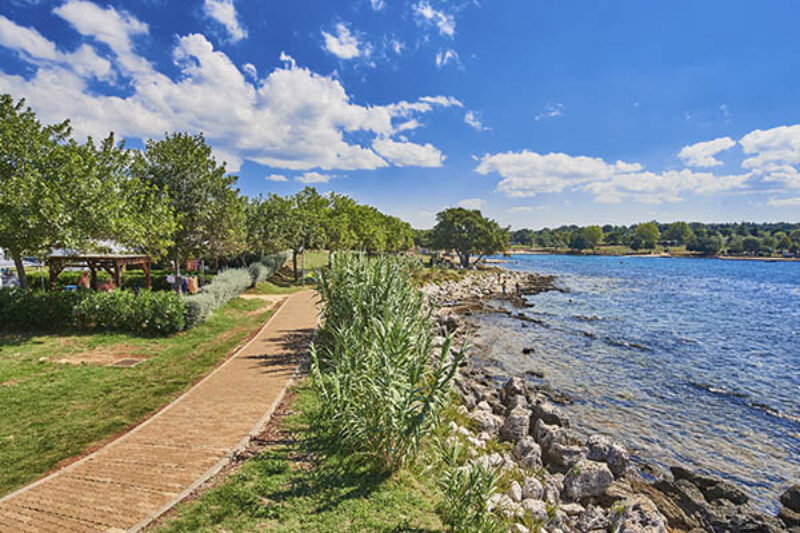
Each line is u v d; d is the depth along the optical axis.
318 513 5.40
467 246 81.38
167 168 20.98
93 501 5.55
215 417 8.41
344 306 12.04
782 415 14.45
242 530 4.97
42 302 15.37
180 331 16.38
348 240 43.78
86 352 13.30
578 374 18.67
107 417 8.63
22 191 13.47
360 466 6.68
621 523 7.11
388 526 5.27
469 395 14.12
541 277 72.06
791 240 168.25
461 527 5.47
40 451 7.21
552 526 7.57
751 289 57.00
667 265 117.31
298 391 9.93
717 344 24.97
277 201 37.31
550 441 10.78
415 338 7.84
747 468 11.03
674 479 10.24
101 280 26.56
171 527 4.98
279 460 6.71
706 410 14.87
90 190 15.03
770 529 7.90
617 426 13.36
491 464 9.18
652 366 20.16
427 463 7.34
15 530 4.96
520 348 23.05
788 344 25.25
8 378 10.67
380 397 6.39
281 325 18.16
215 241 25.00
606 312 36.44
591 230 196.25
